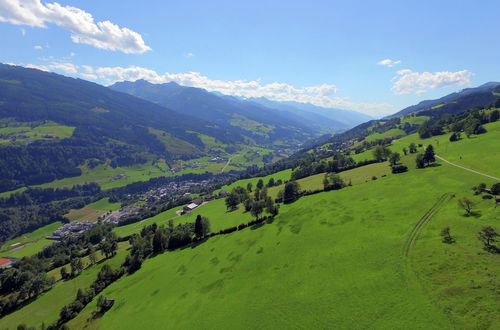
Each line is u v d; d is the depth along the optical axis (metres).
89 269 145.75
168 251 133.25
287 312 62.12
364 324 51.50
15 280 137.75
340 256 76.62
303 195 142.38
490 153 129.75
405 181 119.06
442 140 199.88
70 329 92.06
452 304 49.06
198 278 94.88
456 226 73.69
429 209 87.69
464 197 83.56
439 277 56.62
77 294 110.25
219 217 163.12
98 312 96.75
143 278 112.12
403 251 69.31
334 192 130.50
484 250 60.81
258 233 112.81
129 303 96.00
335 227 95.00
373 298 56.94
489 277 52.41
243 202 177.62
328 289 64.88
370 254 72.62
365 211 99.62
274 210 126.31
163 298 90.44
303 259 82.19
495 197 83.06
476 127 180.12
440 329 45.25
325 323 55.09
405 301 53.31
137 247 144.75
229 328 63.94
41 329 97.69
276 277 78.19
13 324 107.62
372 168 168.12
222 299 77.38
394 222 85.62
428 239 71.38
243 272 88.12
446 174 115.25
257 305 68.62
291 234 101.31
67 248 198.75
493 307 45.94
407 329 47.28
